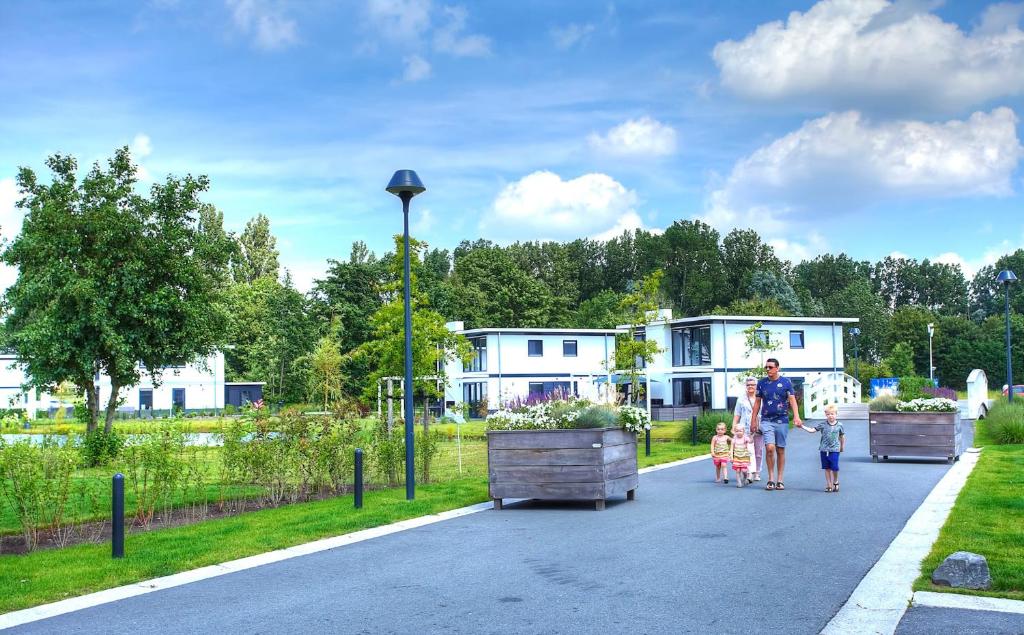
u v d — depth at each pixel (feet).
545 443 39.47
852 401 136.87
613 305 273.75
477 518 37.09
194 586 25.39
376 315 78.23
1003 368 252.62
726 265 338.34
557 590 23.35
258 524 36.04
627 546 29.35
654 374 159.84
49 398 178.50
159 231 76.43
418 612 21.54
